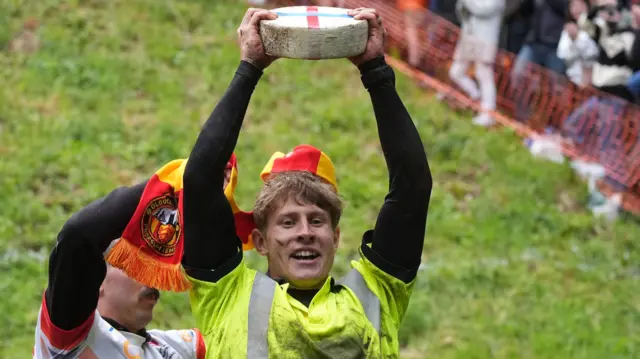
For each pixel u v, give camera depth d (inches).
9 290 636.7
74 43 1003.3
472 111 957.2
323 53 267.3
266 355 258.4
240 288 269.4
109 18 1059.9
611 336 652.7
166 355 322.7
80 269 279.0
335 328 262.4
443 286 695.1
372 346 265.0
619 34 858.8
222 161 267.0
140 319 313.0
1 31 997.2
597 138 874.8
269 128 909.8
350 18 274.8
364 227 757.3
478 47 943.7
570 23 881.5
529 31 930.1
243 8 1125.7
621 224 821.9
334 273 690.8
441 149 898.7
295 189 275.6
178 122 898.1
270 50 268.7
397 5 1029.2
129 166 819.4
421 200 277.6
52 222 724.0
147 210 282.4
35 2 1056.2
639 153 848.9
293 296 274.4
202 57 1017.5
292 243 272.4
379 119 278.8
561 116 906.1
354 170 854.5
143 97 940.0
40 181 781.3
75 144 836.6
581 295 709.9
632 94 862.5
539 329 655.8
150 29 1051.3
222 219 267.9
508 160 887.1
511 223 799.1
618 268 757.9
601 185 856.3
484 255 751.1
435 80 999.0
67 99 909.2
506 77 944.9
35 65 956.6
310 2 1084.5
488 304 680.4
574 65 886.4
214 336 264.8
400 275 278.1
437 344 633.0
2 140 833.5
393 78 278.2
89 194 768.3
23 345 584.7
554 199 847.7
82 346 296.5
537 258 757.3
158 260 281.7
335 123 927.7
